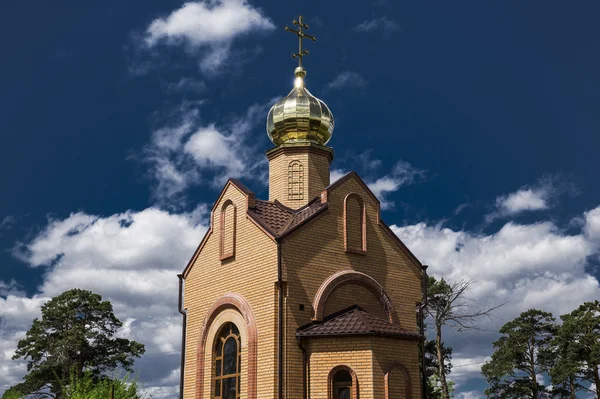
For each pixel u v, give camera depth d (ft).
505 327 160.15
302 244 73.77
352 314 71.20
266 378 68.95
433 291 141.79
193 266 86.43
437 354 146.92
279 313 69.97
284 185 88.58
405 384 68.59
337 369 67.41
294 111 92.89
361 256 78.59
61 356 153.17
